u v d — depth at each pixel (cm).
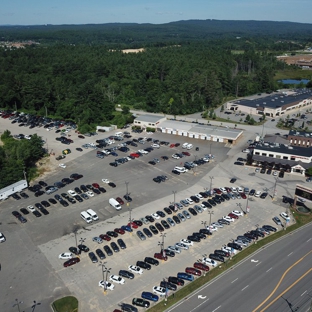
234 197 10562
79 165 13088
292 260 7769
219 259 7775
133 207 10056
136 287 7044
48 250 8194
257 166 12962
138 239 8606
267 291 6850
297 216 9644
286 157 12794
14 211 9844
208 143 15488
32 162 13312
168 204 10231
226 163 13250
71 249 8112
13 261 7825
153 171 12531
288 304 6525
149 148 14588
